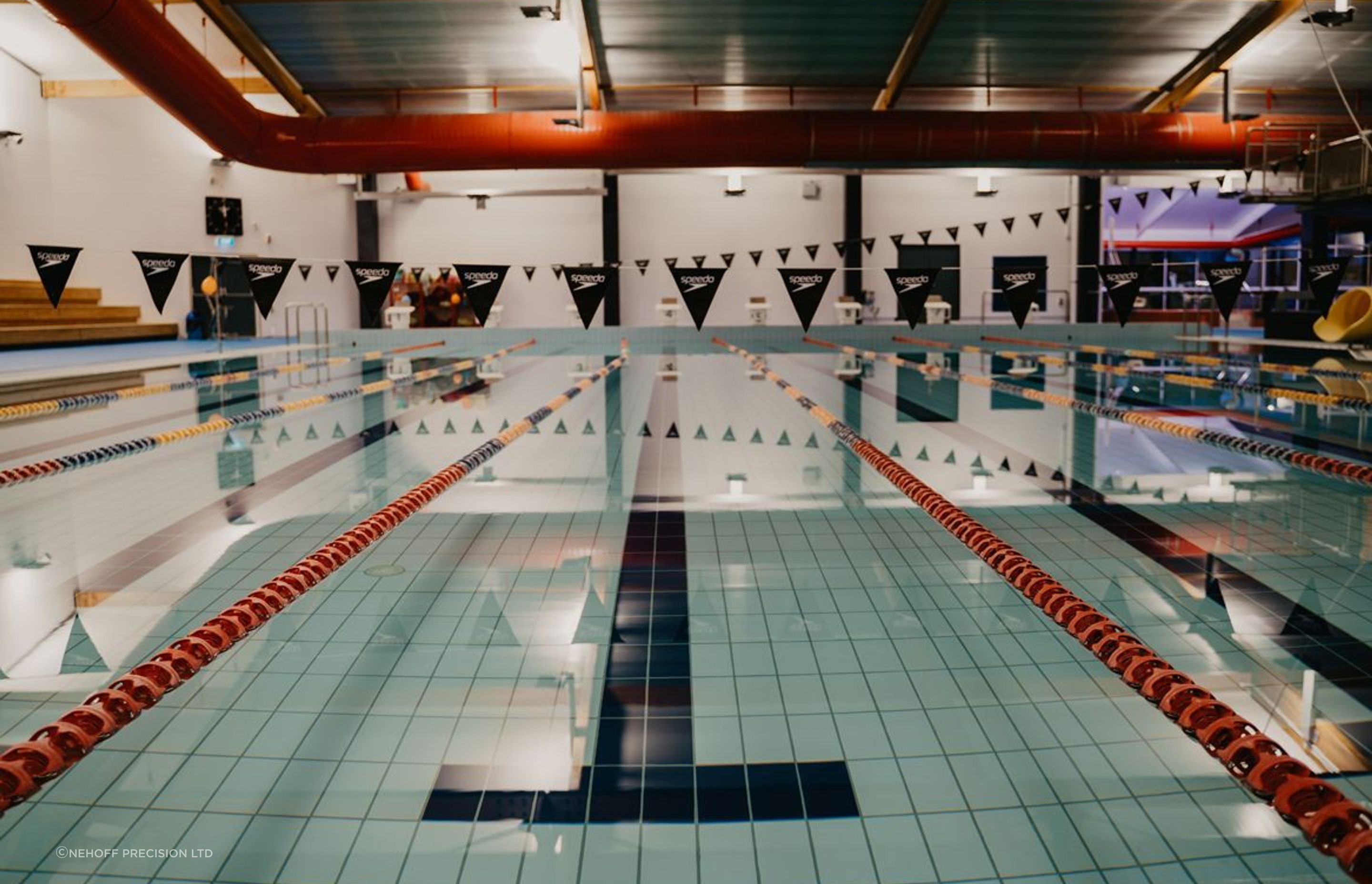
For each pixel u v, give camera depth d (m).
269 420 5.24
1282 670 1.84
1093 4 7.48
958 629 2.10
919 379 7.34
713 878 1.25
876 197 13.21
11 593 2.34
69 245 10.56
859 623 2.14
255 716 1.70
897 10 7.65
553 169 8.92
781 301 13.38
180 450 4.32
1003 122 8.74
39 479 3.68
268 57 8.33
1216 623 2.09
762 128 8.65
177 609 2.23
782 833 1.35
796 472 3.80
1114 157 8.91
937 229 13.23
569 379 7.46
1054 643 2.02
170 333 11.17
